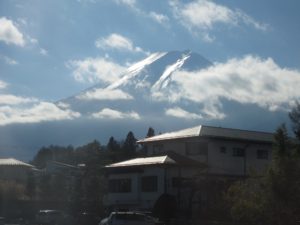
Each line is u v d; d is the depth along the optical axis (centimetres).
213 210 4688
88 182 6812
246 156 6009
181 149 5934
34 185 7806
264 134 6438
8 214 6525
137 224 3953
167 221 4803
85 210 6134
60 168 9312
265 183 3156
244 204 3247
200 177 5144
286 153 3341
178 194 5297
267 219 3256
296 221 3088
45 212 5381
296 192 3045
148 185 5450
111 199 5803
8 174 9062
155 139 6159
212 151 5766
